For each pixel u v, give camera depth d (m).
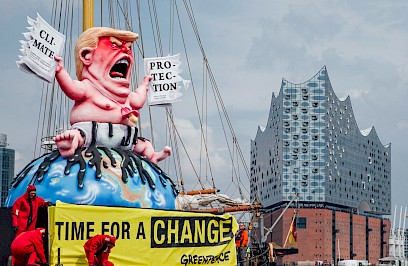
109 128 22.72
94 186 21.47
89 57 22.92
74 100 22.84
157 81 25.58
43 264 19.19
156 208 22.20
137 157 23.23
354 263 147.00
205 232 22.55
